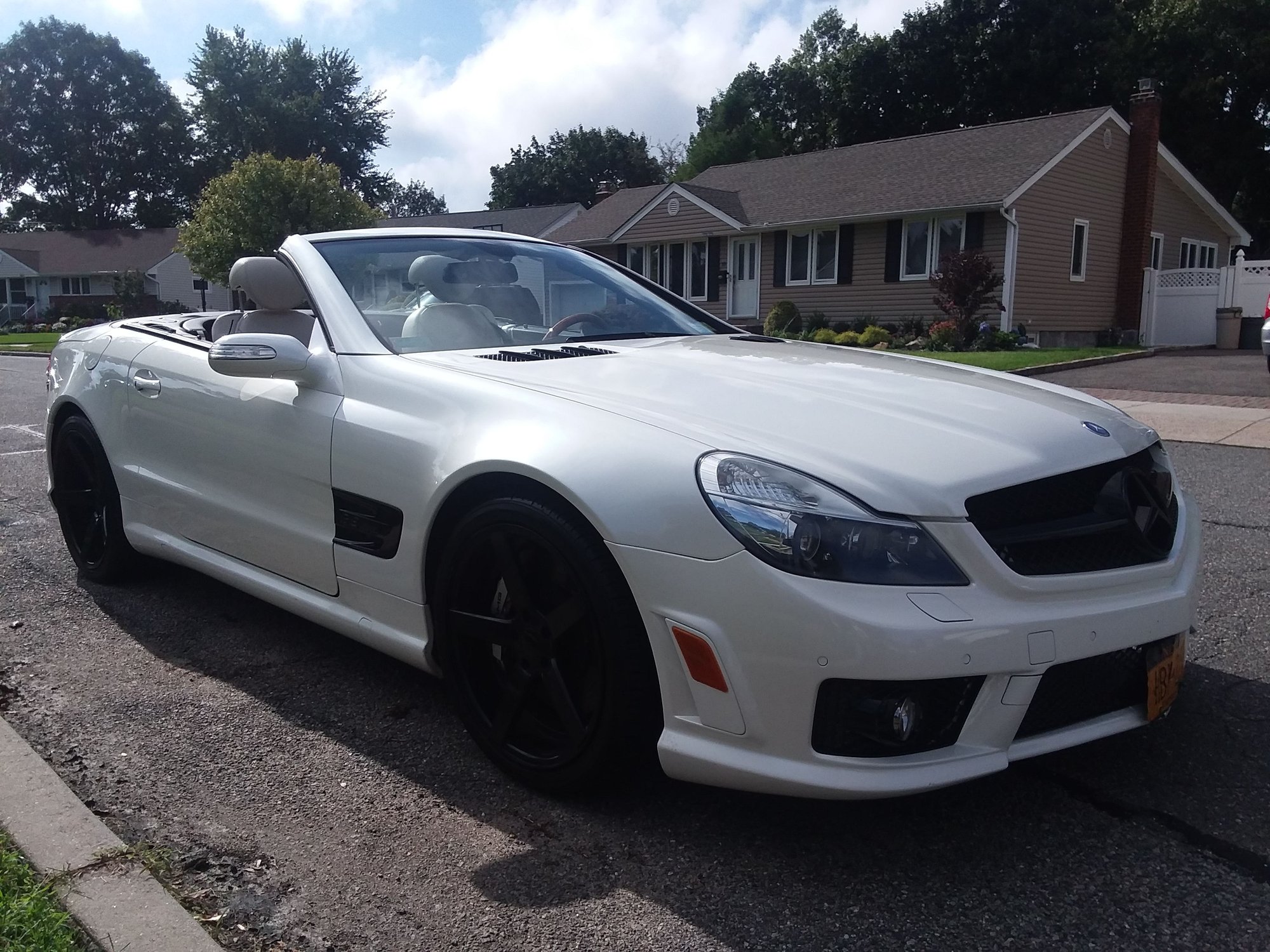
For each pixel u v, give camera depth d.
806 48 49.66
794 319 20.91
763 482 2.07
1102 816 2.36
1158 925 1.95
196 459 3.44
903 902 2.04
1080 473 2.31
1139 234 21.47
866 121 40.69
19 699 3.05
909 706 1.97
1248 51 31.39
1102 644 2.13
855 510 2.02
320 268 3.31
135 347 3.86
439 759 2.69
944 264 18.06
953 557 2.03
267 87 61.47
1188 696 3.00
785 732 2.02
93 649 3.48
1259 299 20.44
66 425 4.14
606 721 2.26
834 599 1.95
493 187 77.50
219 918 1.99
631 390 2.54
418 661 2.71
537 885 2.11
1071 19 35.44
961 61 37.62
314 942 1.93
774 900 2.05
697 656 2.08
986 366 13.11
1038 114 37.12
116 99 70.38
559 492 2.26
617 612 2.20
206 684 3.19
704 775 2.12
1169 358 16.20
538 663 2.42
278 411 3.06
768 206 22.92
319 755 2.71
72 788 2.51
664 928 1.96
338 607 2.96
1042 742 2.14
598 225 27.12
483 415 2.53
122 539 4.02
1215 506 5.36
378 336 3.05
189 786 2.53
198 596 4.07
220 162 64.25
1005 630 2.00
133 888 2.04
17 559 4.58
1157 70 33.03
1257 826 2.30
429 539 2.62
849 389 2.60
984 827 2.31
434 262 3.45
